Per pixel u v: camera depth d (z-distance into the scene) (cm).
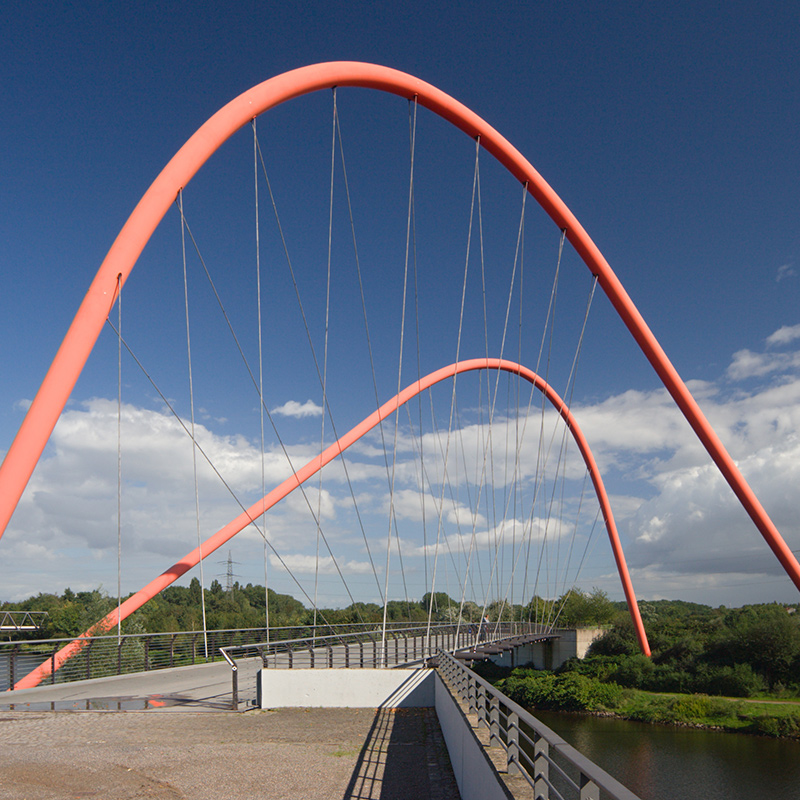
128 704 1672
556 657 6056
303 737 1238
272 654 2980
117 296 1377
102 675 2380
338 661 2492
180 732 1284
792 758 3169
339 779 930
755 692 4472
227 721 1420
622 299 3027
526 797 504
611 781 316
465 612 6794
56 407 1230
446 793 859
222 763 1022
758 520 3114
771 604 6431
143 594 3041
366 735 1262
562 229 2936
